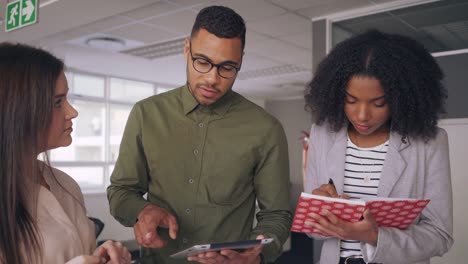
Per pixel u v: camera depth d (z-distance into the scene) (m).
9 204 0.89
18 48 0.95
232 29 1.21
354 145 1.35
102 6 4.08
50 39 5.34
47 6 4.07
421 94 1.23
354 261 1.27
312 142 1.46
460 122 3.45
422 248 1.18
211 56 1.21
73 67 6.97
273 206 1.39
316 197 1.07
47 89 0.94
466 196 3.34
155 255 1.38
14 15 3.27
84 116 7.45
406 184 1.27
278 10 4.19
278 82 8.20
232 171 1.38
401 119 1.24
